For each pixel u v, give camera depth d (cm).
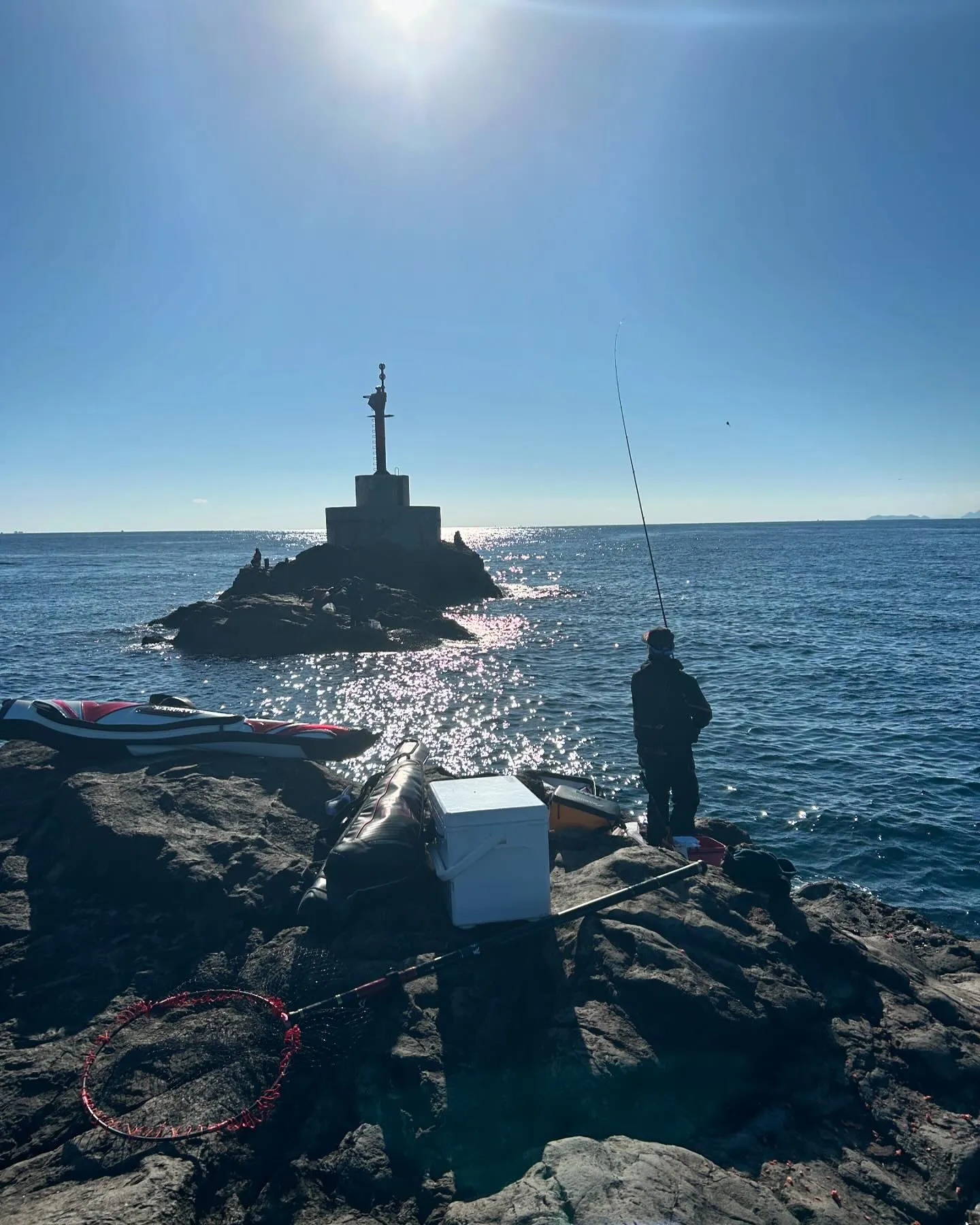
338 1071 417
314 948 499
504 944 486
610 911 517
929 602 4688
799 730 1894
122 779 686
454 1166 369
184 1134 363
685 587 5950
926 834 1298
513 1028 448
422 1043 426
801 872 1183
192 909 548
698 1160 350
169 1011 452
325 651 3206
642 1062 410
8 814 671
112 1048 425
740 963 483
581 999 454
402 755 712
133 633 3809
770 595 5219
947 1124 405
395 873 533
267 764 749
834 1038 452
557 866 644
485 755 1758
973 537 17425
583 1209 309
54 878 586
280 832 640
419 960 483
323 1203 352
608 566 9069
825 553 10744
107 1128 368
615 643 3381
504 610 4534
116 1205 315
